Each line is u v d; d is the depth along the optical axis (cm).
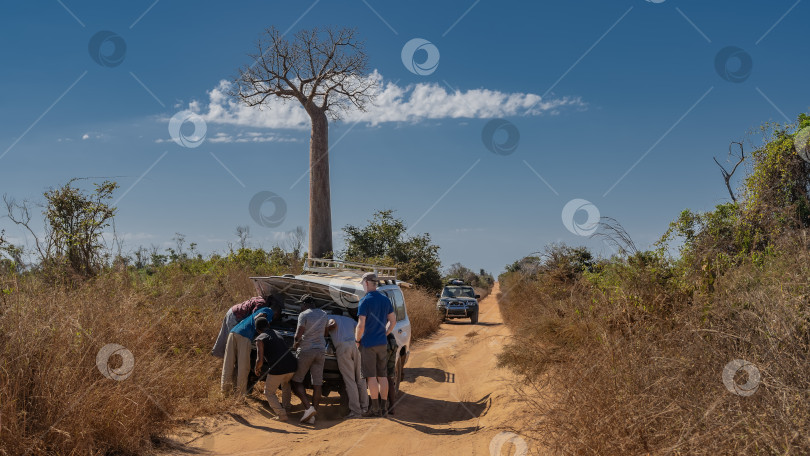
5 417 467
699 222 730
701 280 665
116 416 549
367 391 799
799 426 365
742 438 378
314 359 744
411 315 1891
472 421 755
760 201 702
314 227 2523
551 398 580
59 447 490
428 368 1224
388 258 2770
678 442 400
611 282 759
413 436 640
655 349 545
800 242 591
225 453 572
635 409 468
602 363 549
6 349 516
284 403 760
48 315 606
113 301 760
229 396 759
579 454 472
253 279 855
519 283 2098
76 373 548
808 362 424
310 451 575
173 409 663
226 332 810
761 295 519
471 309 2391
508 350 1023
